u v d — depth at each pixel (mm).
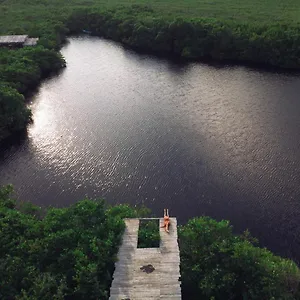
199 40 118000
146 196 63375
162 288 40719
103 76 105500
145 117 84688
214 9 138125
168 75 105250
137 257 44062
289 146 73062
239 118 82625
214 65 111812
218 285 42344
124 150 73875
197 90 95938
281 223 57781
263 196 62188
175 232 47531
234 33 116188
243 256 43156
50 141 77938
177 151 72875
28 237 45312
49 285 39625
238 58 115188
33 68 102125
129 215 51094
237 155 71062
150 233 47688
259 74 105000
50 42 117812
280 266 44469
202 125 80750
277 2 142375
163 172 67875
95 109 88938
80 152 74062
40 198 63969
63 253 43125
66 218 47156
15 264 41375
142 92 95938
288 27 114688
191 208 60844
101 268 42594
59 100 93562
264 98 90812
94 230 45750
